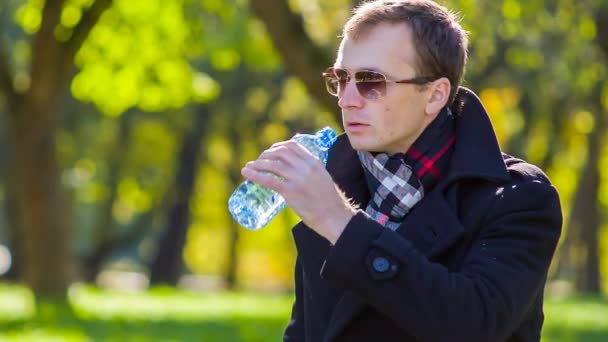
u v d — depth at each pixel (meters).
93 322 26.25
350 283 5.18
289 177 5.17
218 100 55.06
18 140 30.17
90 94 33.47
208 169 75.31
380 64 5.47
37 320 26.44
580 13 25.53
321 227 5.20
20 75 30.20
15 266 65.56
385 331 5.51
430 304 5.09
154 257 67.25
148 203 70.56
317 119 57.28
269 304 36.88
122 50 32.41
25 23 30.30
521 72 42.38
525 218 5.42
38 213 30.78
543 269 5.43
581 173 59.03
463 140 5.64
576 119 51.97
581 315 33.41
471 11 23.50
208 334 23.20
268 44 33.22
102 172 63.56
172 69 33.06
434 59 5.50
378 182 5.70
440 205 5.52
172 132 61.25
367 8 5.62
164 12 31.75
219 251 101.50
